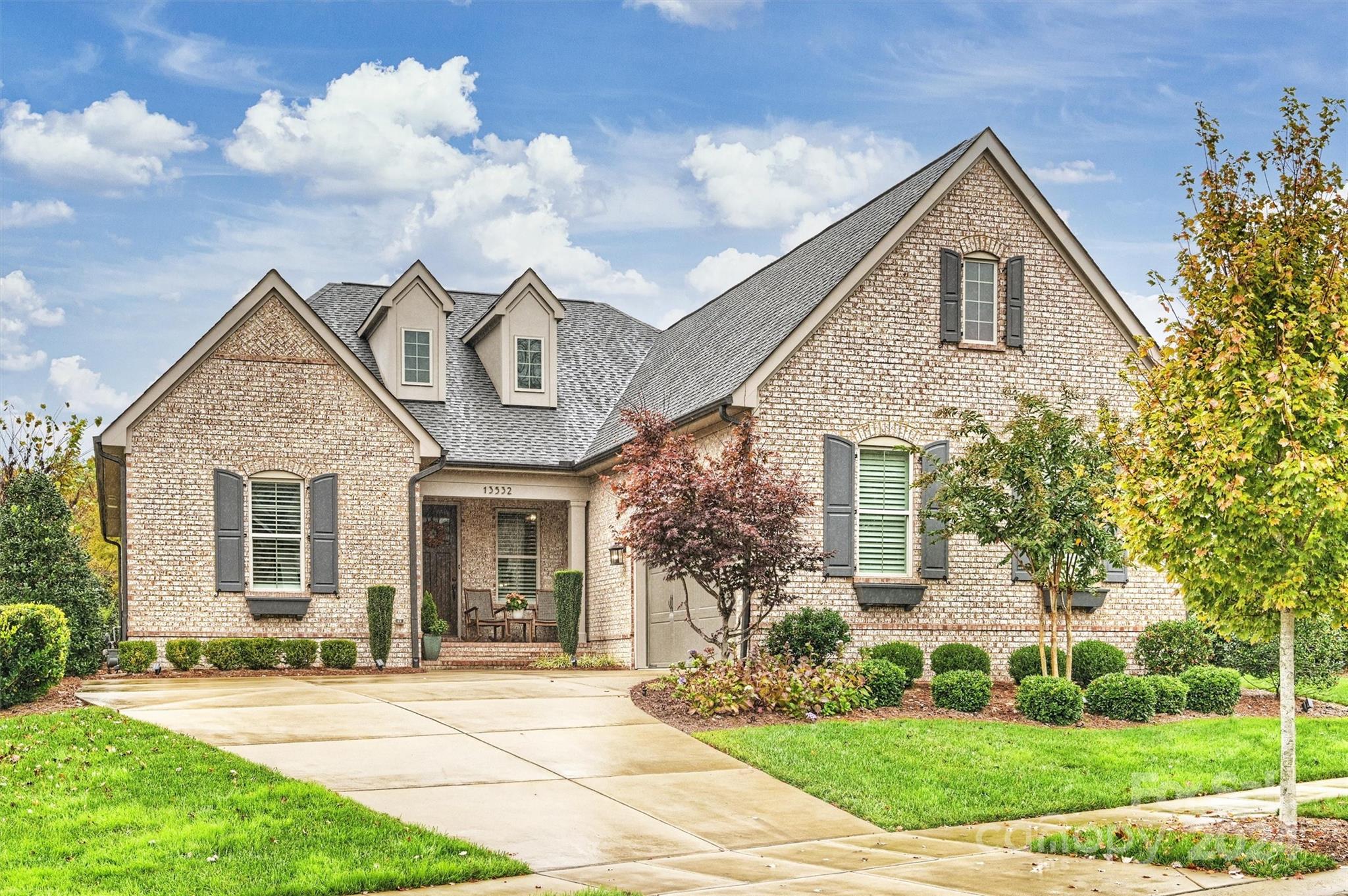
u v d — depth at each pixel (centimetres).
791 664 1798
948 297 2167
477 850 991
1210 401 1082
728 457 1788
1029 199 2217
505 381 2773
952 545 2125
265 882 878
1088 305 2256
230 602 2305
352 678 2041
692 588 2214
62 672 1731
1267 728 1589
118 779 1148
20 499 2155
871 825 1163
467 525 2789
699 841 1080
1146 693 1677
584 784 1252
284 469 2367
